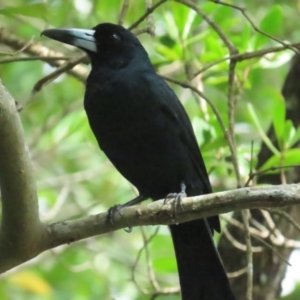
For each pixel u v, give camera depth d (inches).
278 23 436.8
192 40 448.5
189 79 394.3
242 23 586.9
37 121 571.2
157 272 539.5
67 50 535.2
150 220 280.4
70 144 541.0
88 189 583.8
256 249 393.7
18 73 578.9
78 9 527.5
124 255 574.2
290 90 435.2
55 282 574.9
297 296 540.7
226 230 401.1
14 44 437.4
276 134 390.6
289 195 252.7
